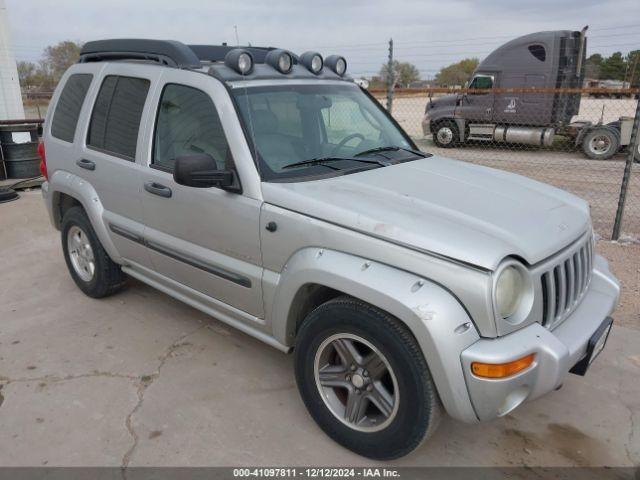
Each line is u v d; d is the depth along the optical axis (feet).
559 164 41.75
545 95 46.75
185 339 13.16
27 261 18.47
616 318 13.99
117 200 12.92
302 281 8.97
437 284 7.74
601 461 9.30
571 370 8.96
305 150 10.86
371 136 12.42
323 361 9.36
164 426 10.05
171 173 11.33
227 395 10.98
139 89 12.39
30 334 13.43
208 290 11.40
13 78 40.09
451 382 7.58
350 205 8.80
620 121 43.83
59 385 11.30
